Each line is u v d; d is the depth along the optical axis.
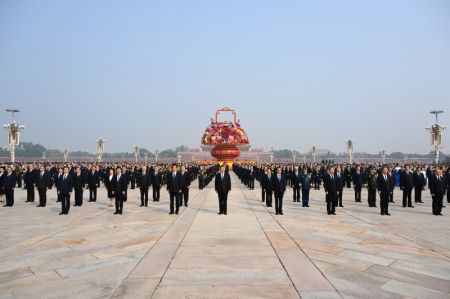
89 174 21.41
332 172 16.06
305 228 12.34
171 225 12.90
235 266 7.72
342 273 7.27
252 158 111.06
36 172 20.98
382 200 15.91
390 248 9.45
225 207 15.70
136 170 29.83
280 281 6.77
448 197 21.39
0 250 9.26
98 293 6.21
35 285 6.65
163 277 7.01
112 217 14.97
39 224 13.20
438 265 7.91
